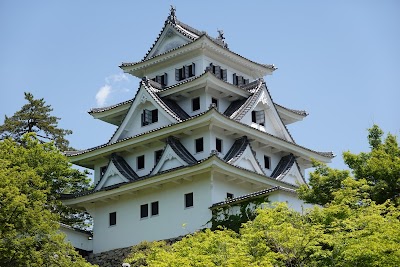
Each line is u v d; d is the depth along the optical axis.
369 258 23.83
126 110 57.00
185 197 48.12
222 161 45.41
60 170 54.09
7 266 35.81
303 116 60.72
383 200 34.97
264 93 54.84
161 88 56.31
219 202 46.53
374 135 40.75
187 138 50.91
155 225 49.38
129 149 53.97
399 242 24.28
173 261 26.09
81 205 54.75
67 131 69.12
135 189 50.41
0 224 36.06
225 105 54.53
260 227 28.06
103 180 54.00
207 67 51.12
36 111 67.94
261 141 52.50
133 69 59.72
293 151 55.50
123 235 51.50
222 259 26.69
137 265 40.38
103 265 51.09
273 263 26.64
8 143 49.66
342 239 25.97
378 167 35.66
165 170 49.59
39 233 37.97
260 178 49.09
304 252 26.75
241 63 58.41
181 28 58.81
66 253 39.34
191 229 46.62
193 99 53.97
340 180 37.53
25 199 37.22
